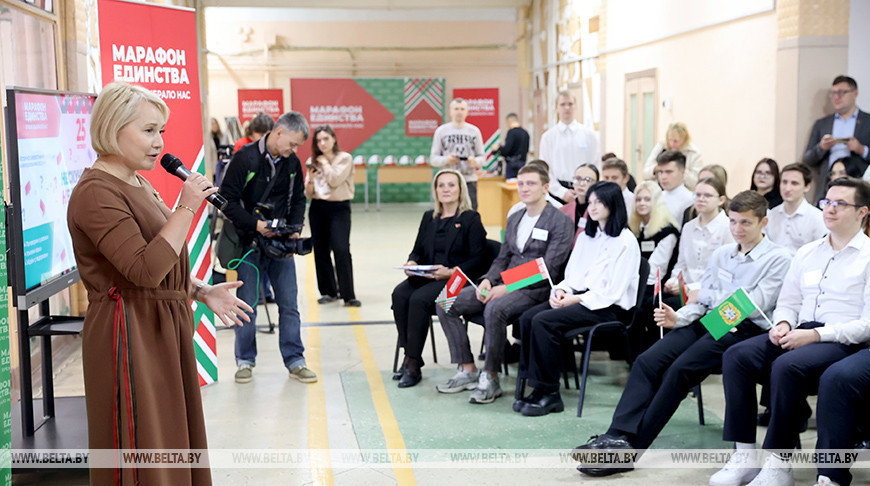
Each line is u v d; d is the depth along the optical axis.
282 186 4.62
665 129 8.28
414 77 15.41
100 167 2.28
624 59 9.38
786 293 3.47
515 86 15.66
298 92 15.15
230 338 5.79
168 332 2.31
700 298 3.79
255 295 4.68
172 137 4.27
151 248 2.18
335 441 3.72
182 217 2.24
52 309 5.44
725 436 3.27
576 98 11.02
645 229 4.82
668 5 8.09
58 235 3.24
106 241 2.19
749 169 6.59
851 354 3.12
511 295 4.32
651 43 8.55
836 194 3.25
